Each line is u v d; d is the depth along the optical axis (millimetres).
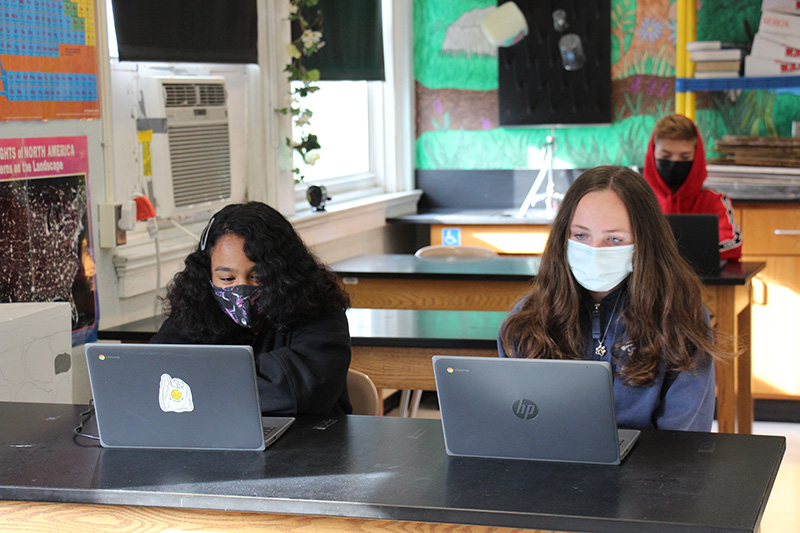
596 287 1848
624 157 5512
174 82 3498
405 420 1818
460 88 5750
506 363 1493
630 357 1839
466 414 1540
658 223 1838
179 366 1617
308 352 1997
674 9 5289
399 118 5715
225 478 1497
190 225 3662
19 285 2602
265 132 4086
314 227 4547
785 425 4605
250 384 1600
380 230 5512
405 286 3912
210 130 3734
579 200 1853
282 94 4211
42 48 2674
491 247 5266
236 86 3943
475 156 5793
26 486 1485
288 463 1566
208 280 2053
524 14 5488
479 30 5637
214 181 3781
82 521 1521
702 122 5180
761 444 1598
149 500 1440
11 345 2148
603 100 5438
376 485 1439
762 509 1314
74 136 2834
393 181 5676
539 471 1479
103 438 1687
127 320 3166
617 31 5402
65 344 2367
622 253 1812
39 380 2258
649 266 1807
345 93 5320
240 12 3832
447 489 1407
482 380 1514
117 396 1655
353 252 5129
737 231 3926
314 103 4934
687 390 1832
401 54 5691
